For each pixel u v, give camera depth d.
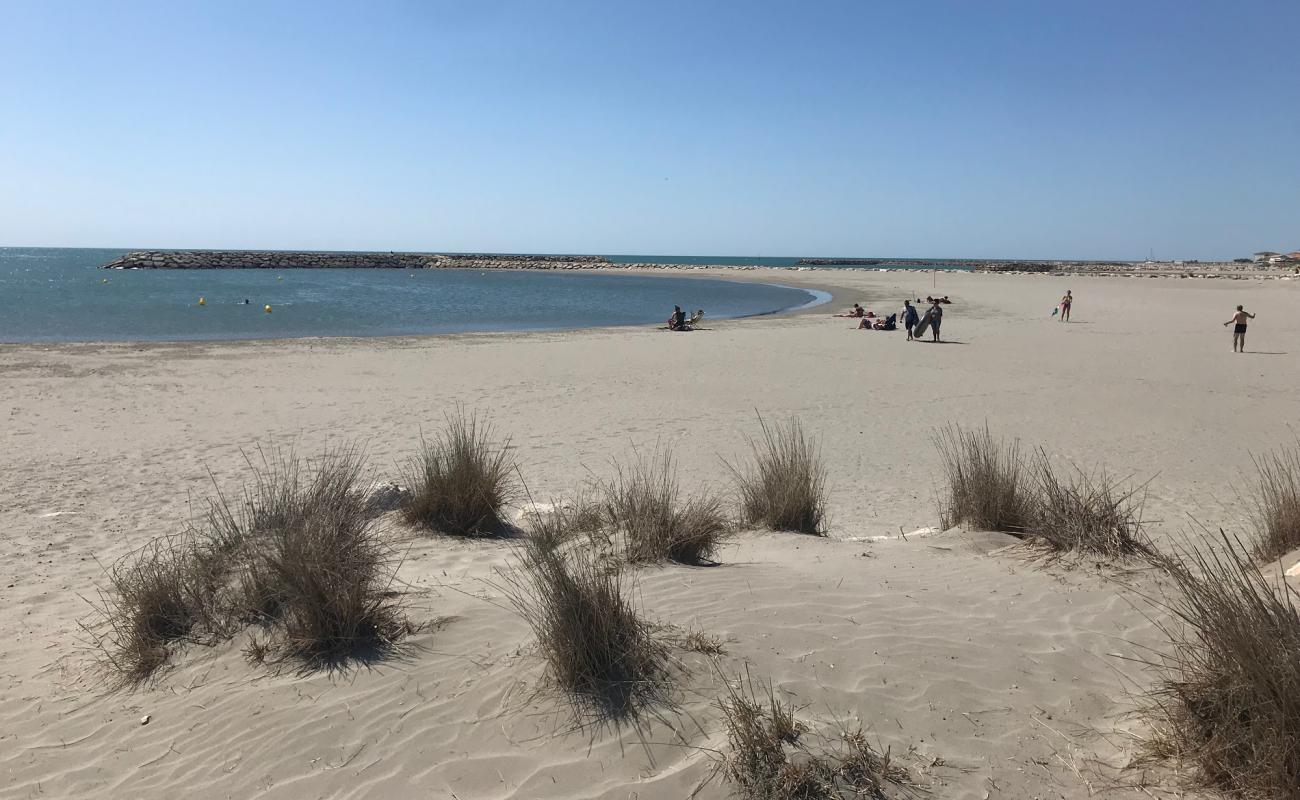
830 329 28.61
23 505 7.62
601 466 9.42
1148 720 3.04
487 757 2.95
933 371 18.06
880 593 4.41
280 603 4.18
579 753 2.92
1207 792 2.61
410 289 57.84
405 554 5.46
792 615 3.99
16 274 75.56
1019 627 3.94
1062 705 3.20
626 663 3.32
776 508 6.45
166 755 3.20
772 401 14.17
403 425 11.88
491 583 4.66
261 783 2.95
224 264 95.88
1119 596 4.28
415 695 3.40
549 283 70.19
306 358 19.75
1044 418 12.72
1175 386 16.00
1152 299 43.12
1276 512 5.41
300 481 8.28
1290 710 2.56
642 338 25.33
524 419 12.43
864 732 2.96
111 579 5.46
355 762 3.00
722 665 3.38
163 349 21.34
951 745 2.91
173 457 9.80
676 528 5.36
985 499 5.95
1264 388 15.73
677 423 12.20
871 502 8.08
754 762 2.72
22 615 4.87
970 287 57.28
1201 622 3.10
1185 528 6.83
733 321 32.59
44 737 3.41
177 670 3.91
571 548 5.30
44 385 15.20
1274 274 80.06
